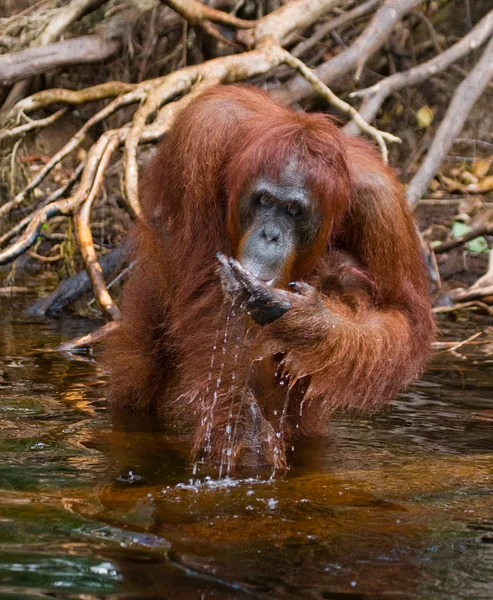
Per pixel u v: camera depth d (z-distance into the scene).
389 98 15.86
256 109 6.54
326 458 6.32
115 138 10.28
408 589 4.07
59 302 11.38
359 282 6.57
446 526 4.91
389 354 6.12
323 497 5.39
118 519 4.87
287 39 12.62
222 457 6.12
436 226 13.70
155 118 11.18
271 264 5.67
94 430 6.80
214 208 6.40
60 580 4.05
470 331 10.70
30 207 12.82
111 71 14.21
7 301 11.90
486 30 13.36
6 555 4.33
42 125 12.34
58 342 9.73
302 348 5.81
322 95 11.84
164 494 5.34
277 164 5.79
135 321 7.37
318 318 5.75
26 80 13.80
